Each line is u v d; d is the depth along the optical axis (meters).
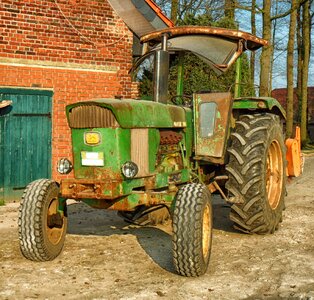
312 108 42.34
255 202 6.11
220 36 6.66
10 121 9.79
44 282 4.81
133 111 5.18
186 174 6.00
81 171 5.19
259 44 6.95
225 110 6.20
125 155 5.10
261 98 6.58
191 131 6.33
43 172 10.23
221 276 4.94
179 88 7.25
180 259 4.80
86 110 5.11
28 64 9.91
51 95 10.25
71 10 10.38
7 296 4.45
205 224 5.02
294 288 4.60
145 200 5.17
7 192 9.80
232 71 14.47
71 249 5.98
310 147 28.84
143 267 5.26
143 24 11.23
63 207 5.75
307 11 27.88
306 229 6.88
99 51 10.78
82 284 4.75
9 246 6.16
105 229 7.09
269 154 6.83
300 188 10.73
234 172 6.14
